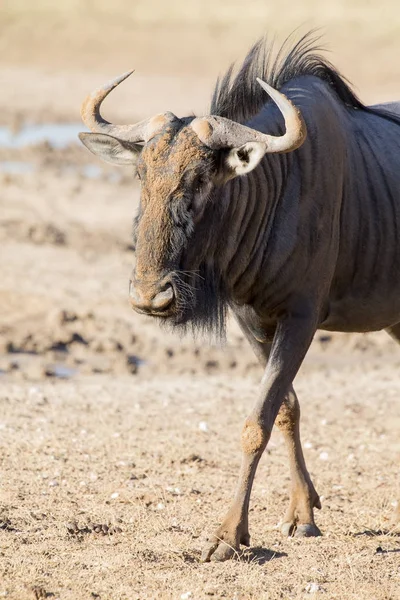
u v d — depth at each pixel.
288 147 21.58
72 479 28.44
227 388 40.47
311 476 30.19
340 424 36.09
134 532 24.20
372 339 49.00
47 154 88.44
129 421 35.12
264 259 23.55
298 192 23.83
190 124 21.92
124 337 46.03
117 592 20.25
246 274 23.59
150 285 21.23
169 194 21.39
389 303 26.30
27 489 27.34
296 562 22.16
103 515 25.45
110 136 22.75
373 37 152.50
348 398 39.62
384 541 24.05
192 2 187.50
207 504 26.72
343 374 43.53
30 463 29.72
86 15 181.88
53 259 57.81
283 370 23.03
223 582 20.75
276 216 23.61
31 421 34.44
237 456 31.75
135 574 21.22
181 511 26.05
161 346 45.66
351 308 25.95
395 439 34.34
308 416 37.03
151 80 136.00
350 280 25.58
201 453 31.86
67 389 39.41
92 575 21.17
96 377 41.56
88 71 148.25
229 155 21.80
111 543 23.36
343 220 25.12
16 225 64.50
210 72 146.38
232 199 22.72
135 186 78.50
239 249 23.30
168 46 160.38
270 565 21.95
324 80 26.52
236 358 45.12
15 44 163.75
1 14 180.88
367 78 132.62
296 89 24.94
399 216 26.11
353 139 26.02
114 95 119.62
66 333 45.66
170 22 175.75
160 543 23.28
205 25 172.88
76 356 44.19
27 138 96.38
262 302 23.98
